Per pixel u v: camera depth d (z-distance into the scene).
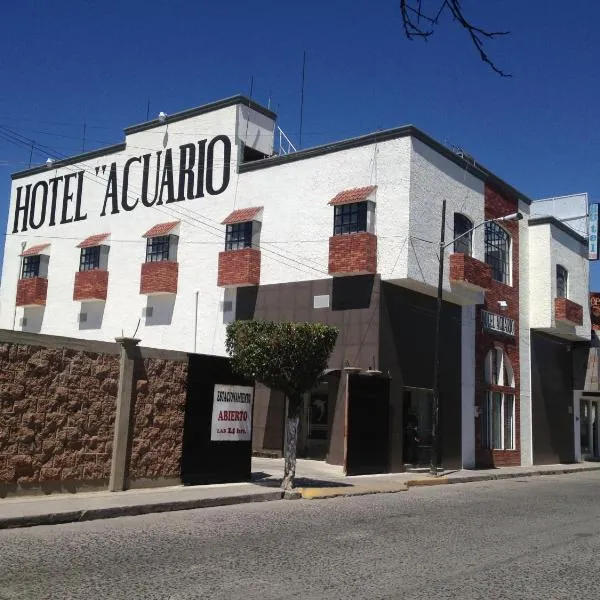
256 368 15.21
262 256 25.19
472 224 26.11
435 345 22.50
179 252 27.64
